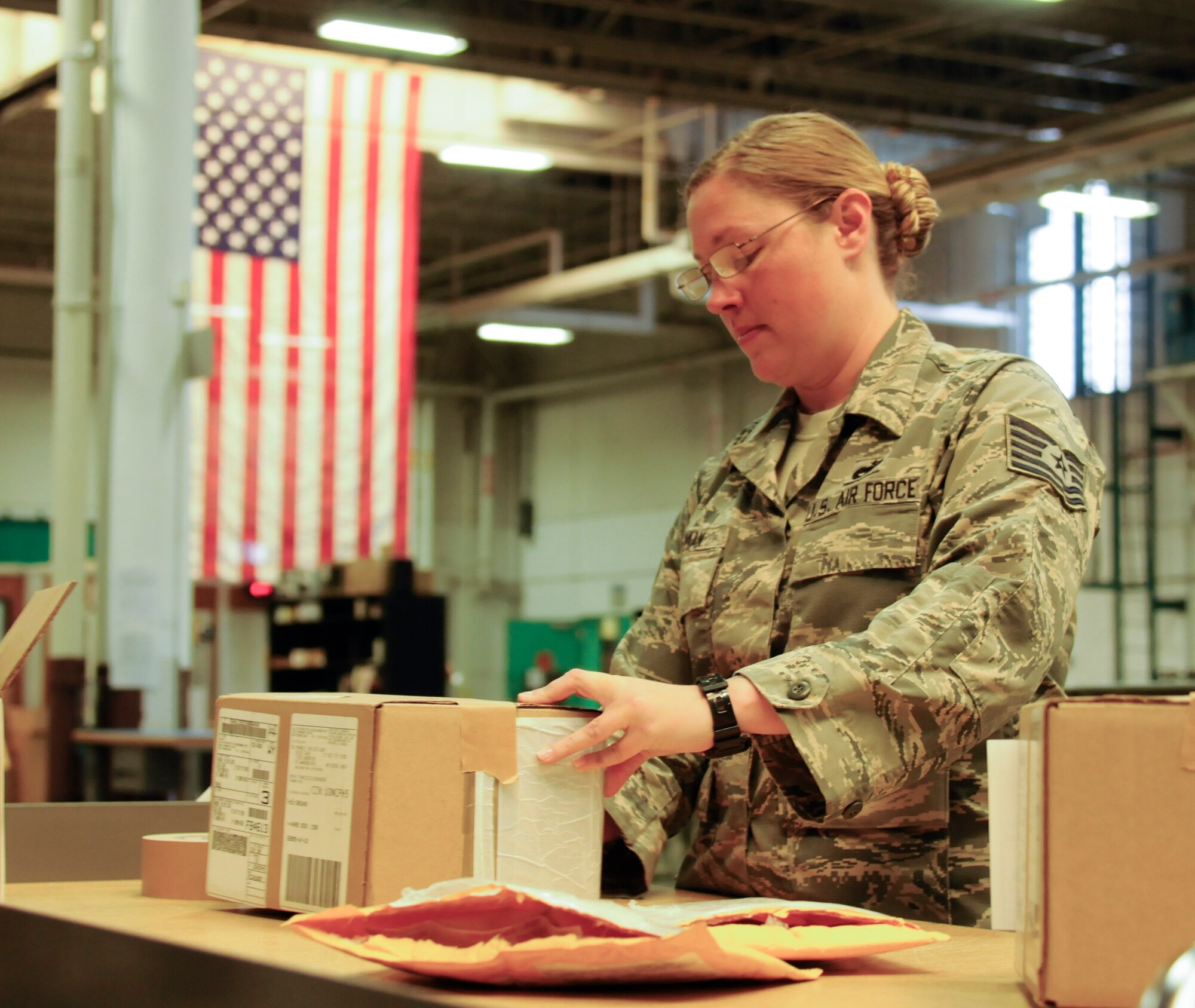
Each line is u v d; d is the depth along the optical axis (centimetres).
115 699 514
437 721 91
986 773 115
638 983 71
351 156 895
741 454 136
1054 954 67
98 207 581
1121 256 1279
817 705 92
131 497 533
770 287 123
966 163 1086
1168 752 67
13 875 123
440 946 72
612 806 123
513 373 1908
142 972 63
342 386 944
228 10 974
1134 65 1129
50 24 807
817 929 79
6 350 1570
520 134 1089
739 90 1104
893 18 1032
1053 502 103
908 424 120
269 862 95
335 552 1022
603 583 1758
